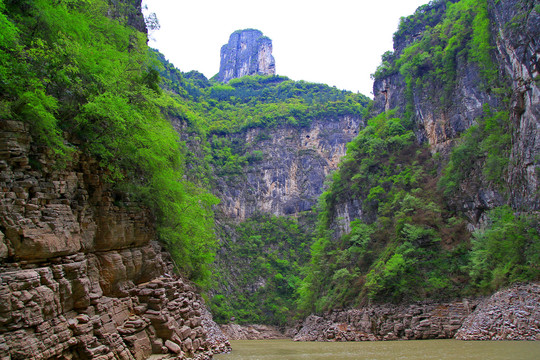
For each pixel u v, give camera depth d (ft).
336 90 595.47
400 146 229.86
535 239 125.18
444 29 233.55
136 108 72.33
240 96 605.31
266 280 359.46
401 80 268.41
